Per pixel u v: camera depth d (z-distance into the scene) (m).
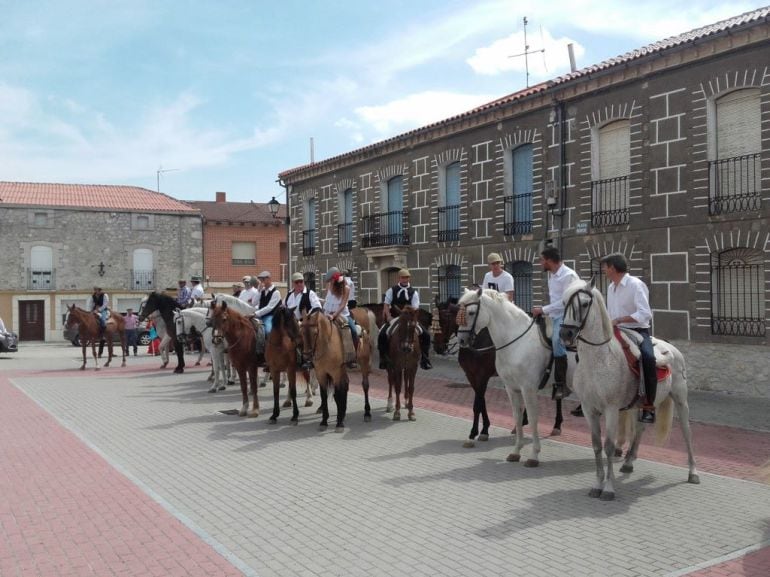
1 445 9.64
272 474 7.99
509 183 18.42
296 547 5.65
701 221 13.48
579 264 16.11
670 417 7.65
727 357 13.14
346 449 9.29
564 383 8.50
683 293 13.84
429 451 9.15
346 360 10.73
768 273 12.48
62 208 39.25
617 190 15.31
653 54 13.91
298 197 29.11
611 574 5.08
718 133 13.43
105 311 21.00
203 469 8.23
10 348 27.08
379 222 23.58
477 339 9.34
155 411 12.50
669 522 6.23
